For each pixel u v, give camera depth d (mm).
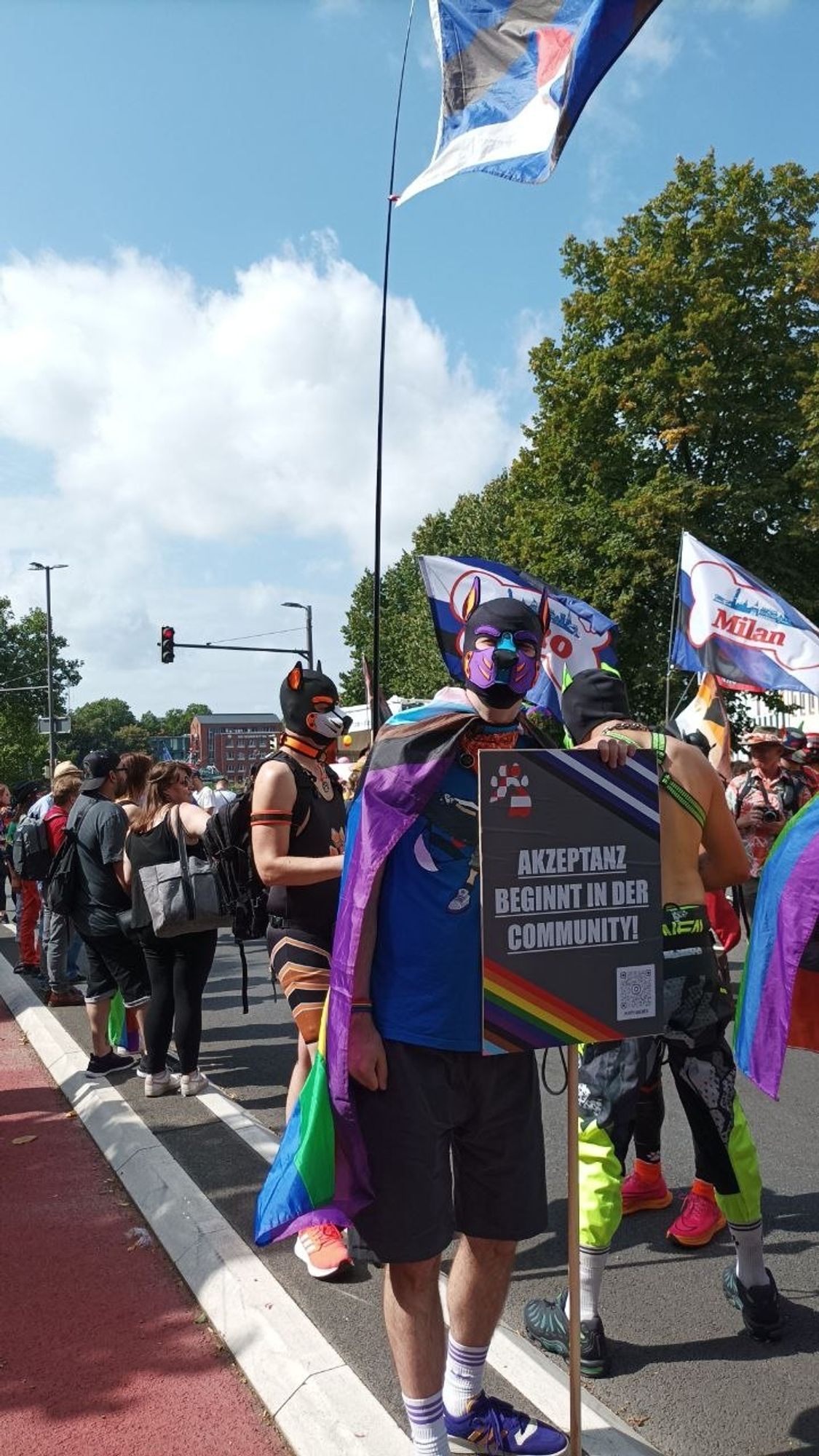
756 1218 3164
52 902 5824
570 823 2398
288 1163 2385
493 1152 2479
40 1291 3570
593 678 3404
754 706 29016
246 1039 7160
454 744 2410
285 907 3850
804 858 2846
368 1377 2838
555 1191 4402
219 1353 3146
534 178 3600
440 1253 2369
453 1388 2570
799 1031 3139
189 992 5453
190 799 5504
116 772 6230
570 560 25703
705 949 3213
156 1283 3609
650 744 3229
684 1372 3008
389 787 2367
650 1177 4141
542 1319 3170
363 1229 2371
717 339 24203
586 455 26281
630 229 26562
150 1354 3148
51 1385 3002
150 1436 2756
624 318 25531
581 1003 2398
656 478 24422
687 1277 3572
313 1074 2398
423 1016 2369
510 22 3684
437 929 2391
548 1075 6023
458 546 47469
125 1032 6316
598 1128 3080
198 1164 4512
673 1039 3152
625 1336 3209
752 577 6930
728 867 3365
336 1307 3244
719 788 3285
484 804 2314
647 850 2488
